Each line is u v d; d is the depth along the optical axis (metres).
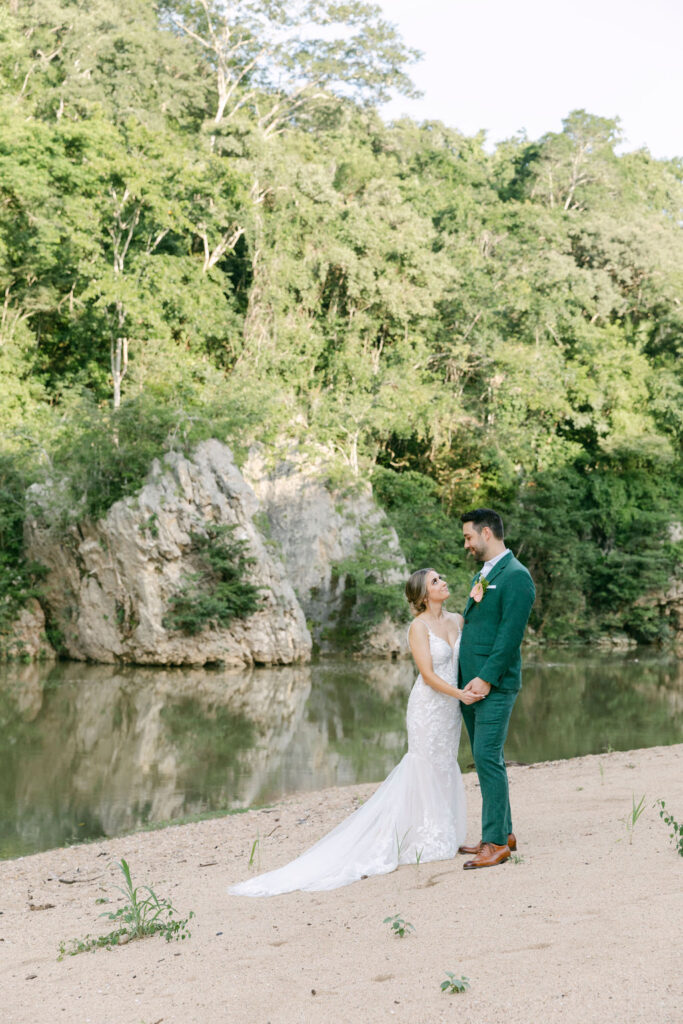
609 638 42.62
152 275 36.72
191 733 17.47
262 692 23.16
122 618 28.50
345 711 20.42
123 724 18.30
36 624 30.05
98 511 28.53
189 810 11.73
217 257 41.75
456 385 45.91
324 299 44.84
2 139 35.25
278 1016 3.46
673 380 51.59
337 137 56.25
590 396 49.06
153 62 48.06
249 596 28.66
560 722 19.02
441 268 43.84
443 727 6.02
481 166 72.00
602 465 49.16
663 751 12.32
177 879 7.08
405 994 3.50
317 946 4.32
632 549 45.44
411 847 5.94
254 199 41.94
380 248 43.19
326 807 10.65
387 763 14.84
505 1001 3.29
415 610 6.18
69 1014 3.78
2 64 45.06
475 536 5.90
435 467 43.97
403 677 26.81
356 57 55.31
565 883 4.87
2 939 5.50
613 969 3.45
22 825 10.95
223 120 44.03
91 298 37.91
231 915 5.27
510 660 5.67
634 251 56.59
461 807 6.20
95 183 36.12
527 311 49.53
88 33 47.38
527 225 57.88
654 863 5.13
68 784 13.27
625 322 58.44
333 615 33.44
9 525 30.31
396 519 37.53
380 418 38.88
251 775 13.89
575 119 71.00
